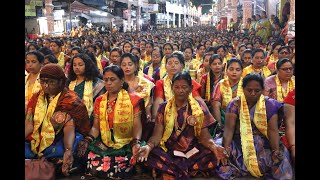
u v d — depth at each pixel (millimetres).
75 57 4141
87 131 3436
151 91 4438
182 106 3332
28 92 4238
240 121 3281
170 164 3197
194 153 3277
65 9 19297
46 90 3293
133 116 3369
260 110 3242
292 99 3283
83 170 3404
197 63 6926
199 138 3334
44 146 3279
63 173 3246
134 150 3211
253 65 5430
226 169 3236
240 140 3367
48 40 9141
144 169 3365
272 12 17062
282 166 3145
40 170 3139
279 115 3283
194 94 3766
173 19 50062
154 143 3268
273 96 4367
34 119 3291
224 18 30500
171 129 3316
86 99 4098
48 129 3279
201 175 3309
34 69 4297
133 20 33812
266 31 13227
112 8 28266
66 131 3295
